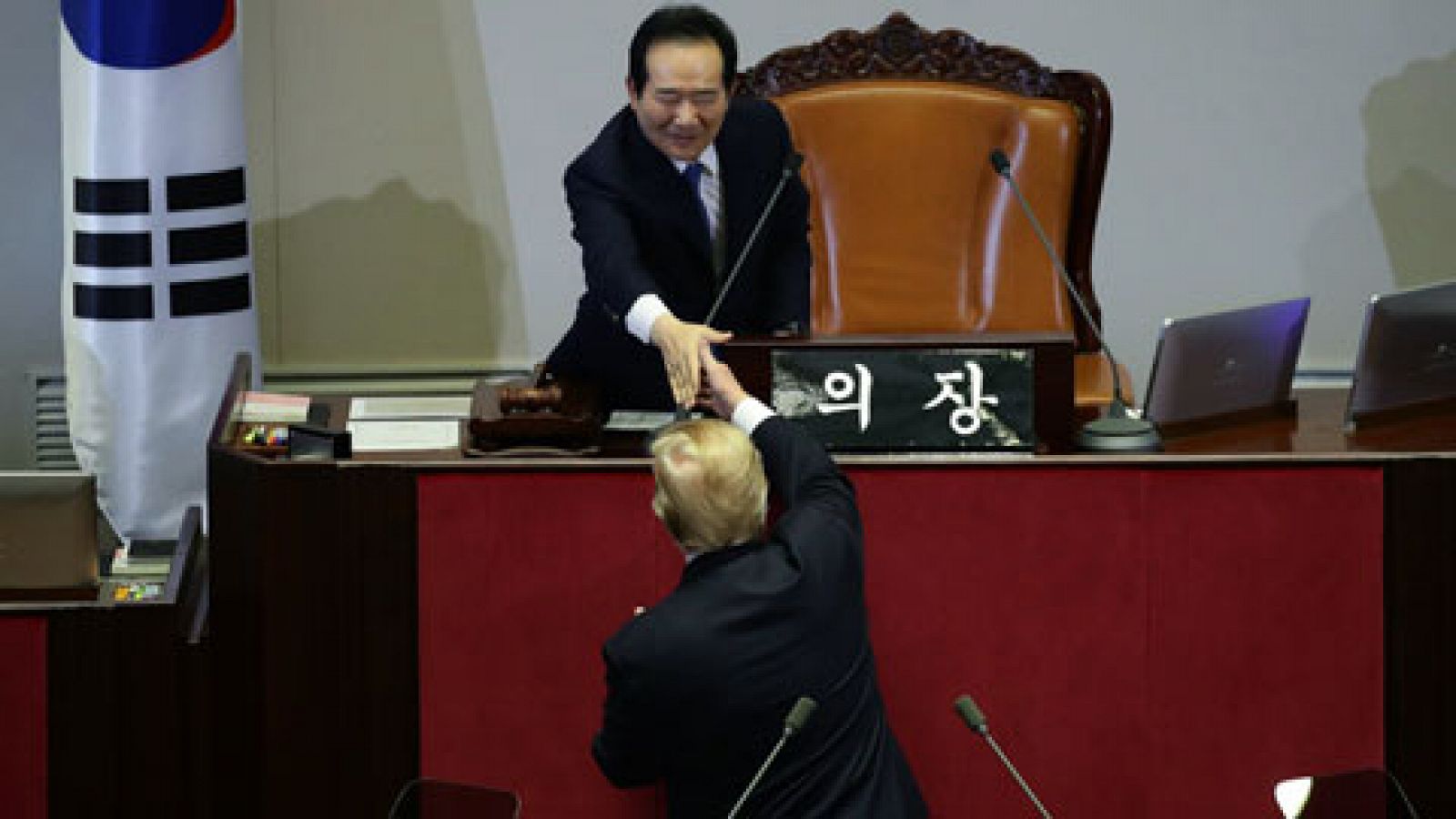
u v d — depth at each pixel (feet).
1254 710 49.88
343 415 55.01
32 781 51.75
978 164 68.33
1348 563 49.47
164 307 73.05
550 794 50.37
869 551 49.62
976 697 49.98
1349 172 82.43
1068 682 49.85
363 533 49.49
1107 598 49.57
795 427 47.24
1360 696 49.83
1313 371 82.94
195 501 74.13
